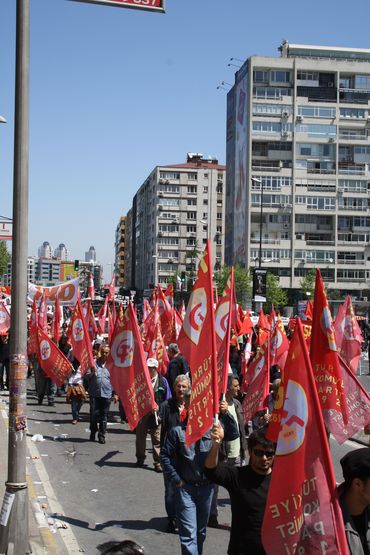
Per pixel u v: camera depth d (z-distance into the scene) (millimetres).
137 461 12156
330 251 90750
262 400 11477
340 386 6680
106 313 29812
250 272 84875
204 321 6289
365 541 3924
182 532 6590
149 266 135750
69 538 8047
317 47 99312
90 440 14523
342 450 13531
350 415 7859
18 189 7191
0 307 22719
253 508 4621
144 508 9492
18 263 7211
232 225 97375
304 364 4211
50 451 13289
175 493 6754
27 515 7215
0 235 28000
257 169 89812
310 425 4145
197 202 128875
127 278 188625
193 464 6617
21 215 7215
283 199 90250
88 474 11508
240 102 93812
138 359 10484
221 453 8680
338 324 13000
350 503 3914
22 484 7172
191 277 87438
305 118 90625
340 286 90438
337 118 90938
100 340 20031
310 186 90688
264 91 90062
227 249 100562
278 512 4164
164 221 128250
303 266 89875
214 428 4852
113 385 10695
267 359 11625
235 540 4668
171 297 23438
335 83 91188
